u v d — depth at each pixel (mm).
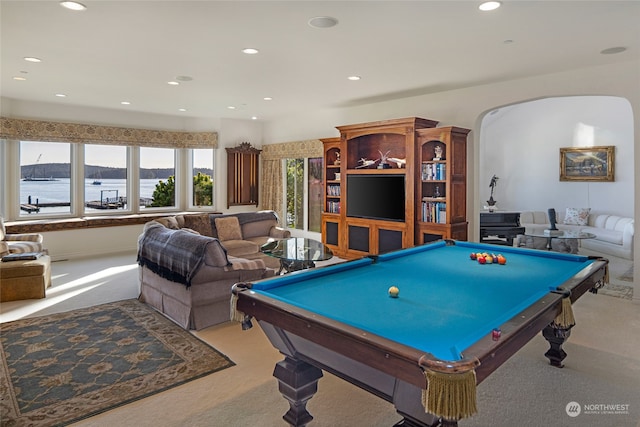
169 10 2971
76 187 7230
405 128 5789
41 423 2270
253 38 3559
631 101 4297
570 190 8672
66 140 6949
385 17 3082
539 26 3270
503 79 5047
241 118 8445
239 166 8680
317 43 3680
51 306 4316
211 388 2680
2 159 6484
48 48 3865
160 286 4117
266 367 2980
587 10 2965
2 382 2725
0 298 4422
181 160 8375
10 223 6324
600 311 4188
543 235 6680
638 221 4391
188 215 6270
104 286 5133
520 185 9367
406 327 1761
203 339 3471
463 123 5641
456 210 5523
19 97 6324
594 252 7520
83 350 3229
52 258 6652
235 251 5805
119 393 2600
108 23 3225
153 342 3393
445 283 2521
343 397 2590
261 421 2320
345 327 1655
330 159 7266
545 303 1982
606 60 4234
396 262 3164
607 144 8141
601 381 2775
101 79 5086
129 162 7848
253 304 2076
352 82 5219
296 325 1833
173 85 5410
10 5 2891
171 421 2314
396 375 1451
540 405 2484
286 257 4457
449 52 3943
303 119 7980
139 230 7656
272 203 8773
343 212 6770
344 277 2668
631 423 2295
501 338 1542
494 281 2570
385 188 6168
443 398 1296
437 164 5590
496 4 2855
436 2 2818
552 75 4773
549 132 8906
